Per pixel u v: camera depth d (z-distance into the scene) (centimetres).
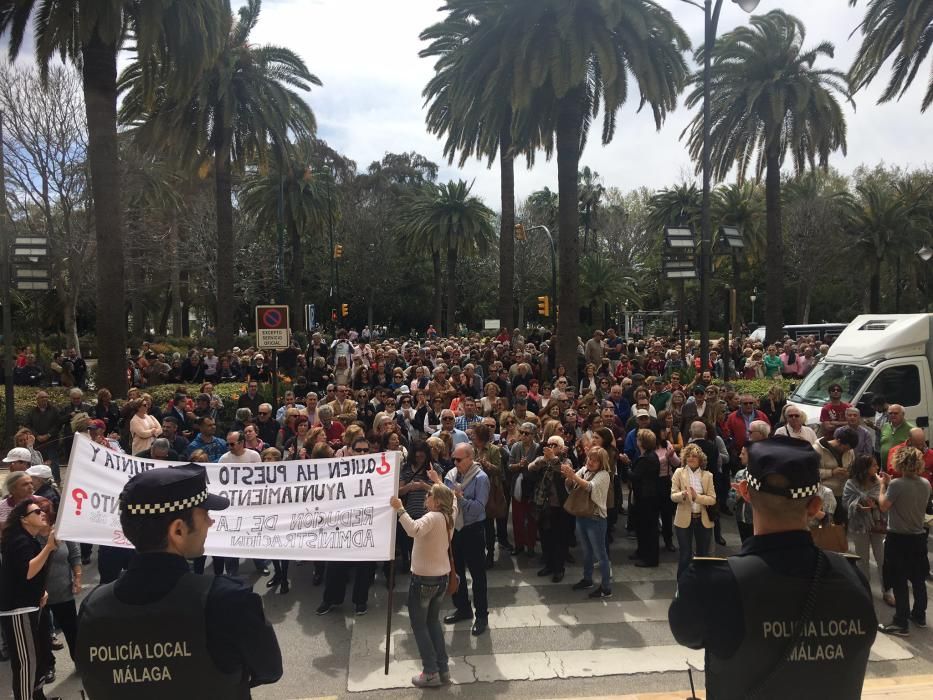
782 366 2039
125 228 2909
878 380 1111
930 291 4784
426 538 541
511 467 861
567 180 1634
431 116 2531
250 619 214
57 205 2706
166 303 5097
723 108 2384
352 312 5988
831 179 5578
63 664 598
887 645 602
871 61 1673
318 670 573
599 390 1534
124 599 214
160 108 2181
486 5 1627
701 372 1429
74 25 1503
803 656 197
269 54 2333
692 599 208
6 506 585
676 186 4638
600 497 723
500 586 764
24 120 2397
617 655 589
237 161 2428
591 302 4509
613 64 1438
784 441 219
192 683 209
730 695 205
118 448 885
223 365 1931
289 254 5262
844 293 5600
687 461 730
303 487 608
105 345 1544
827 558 207
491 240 4231
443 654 541
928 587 748
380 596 745
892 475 636
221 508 239
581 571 812
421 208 4181
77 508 566
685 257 1536
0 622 502
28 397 1517
